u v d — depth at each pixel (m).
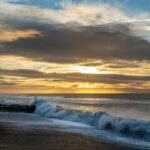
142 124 16.27
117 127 17.27
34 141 13.02
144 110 33.50
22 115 26.61
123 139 14.48
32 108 31.19
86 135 15.23
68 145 12.41
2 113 28.67
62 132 15.95
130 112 30.52
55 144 12.50
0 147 11.61
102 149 11.95
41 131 15.95
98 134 15.80
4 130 16.06
